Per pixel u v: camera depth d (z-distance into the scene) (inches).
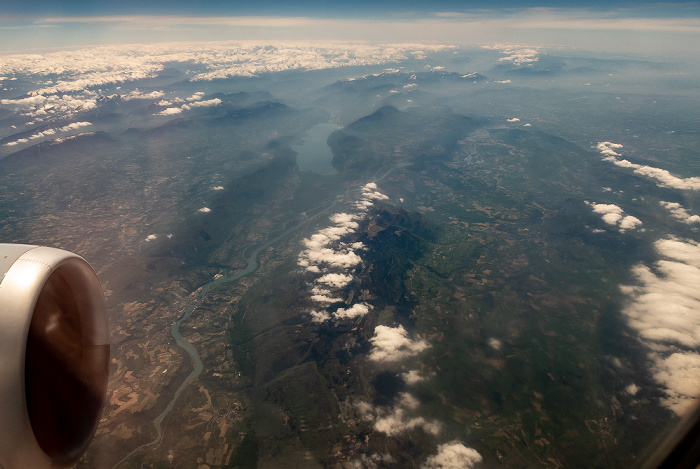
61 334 180.9
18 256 169.6
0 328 147.9
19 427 148.1
